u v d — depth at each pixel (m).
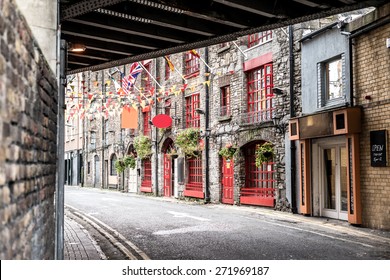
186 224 12.63
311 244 9.22
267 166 17.08
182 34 11.05
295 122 14.27
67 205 19.73
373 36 11.49
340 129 12.01
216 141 19.89
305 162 14.03
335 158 13.35
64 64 6.41
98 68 13.30
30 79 3.31
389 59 10.91
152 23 10.00
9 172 2.54
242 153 18.16
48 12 5.85
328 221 12.77
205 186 20.52
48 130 4.63
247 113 17.58
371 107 11.51
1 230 2.34
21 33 2.91
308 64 14.29
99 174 35.91
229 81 18.97
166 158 25.38
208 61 20.78
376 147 11.16
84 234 11.12
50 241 5.00
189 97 22.84
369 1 10.28
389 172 10.84
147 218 14.34
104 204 20.11
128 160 29.09
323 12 10.01
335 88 13.35
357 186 11.73
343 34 12.30
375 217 11.28
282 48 15.66
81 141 40.56
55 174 5.62
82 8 8.30
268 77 16.84
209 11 9.38
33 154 3.50
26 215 3.15
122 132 31.06
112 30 10.73
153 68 26.08
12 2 2.62
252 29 10.45
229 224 12.50
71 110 28.58
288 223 12.66
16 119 2.74
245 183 18.19
